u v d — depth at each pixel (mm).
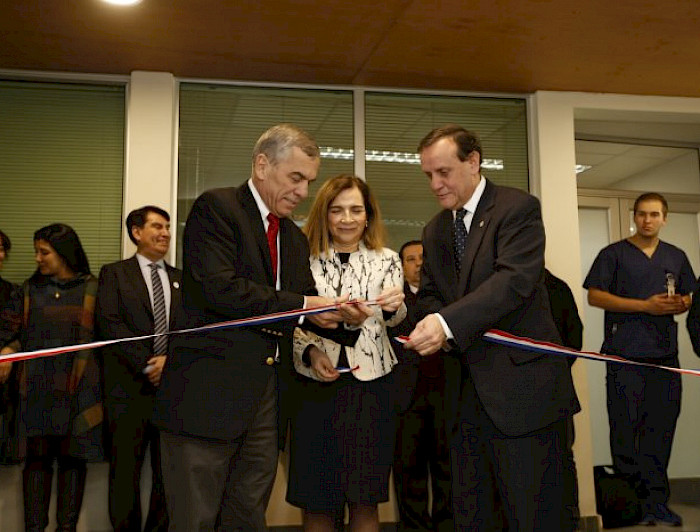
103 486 3740
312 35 3650
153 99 4109
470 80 4309
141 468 3568
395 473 3494
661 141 5344
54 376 3354
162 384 1918
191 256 1949
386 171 4445
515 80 4316
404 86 4426
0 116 4129
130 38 3658
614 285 4250
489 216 2043
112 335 3363
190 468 1854
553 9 3387
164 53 3855
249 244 1962
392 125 4484
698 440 5215
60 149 4152
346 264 2570
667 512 3988
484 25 3553
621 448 4082
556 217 4430
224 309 1882
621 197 5328
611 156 5340
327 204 2594
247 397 1888
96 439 3369
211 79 4262
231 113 4316
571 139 4508
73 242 3570
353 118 4430
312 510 2344
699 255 5484
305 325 2199
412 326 2363
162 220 3639
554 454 1939
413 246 3781
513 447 1900
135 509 3352
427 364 3447
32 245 4070
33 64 3977
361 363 2418
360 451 2365
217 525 2023
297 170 1979
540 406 1900
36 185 4113
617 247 4297
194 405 1849
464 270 2027
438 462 3408
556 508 1920
